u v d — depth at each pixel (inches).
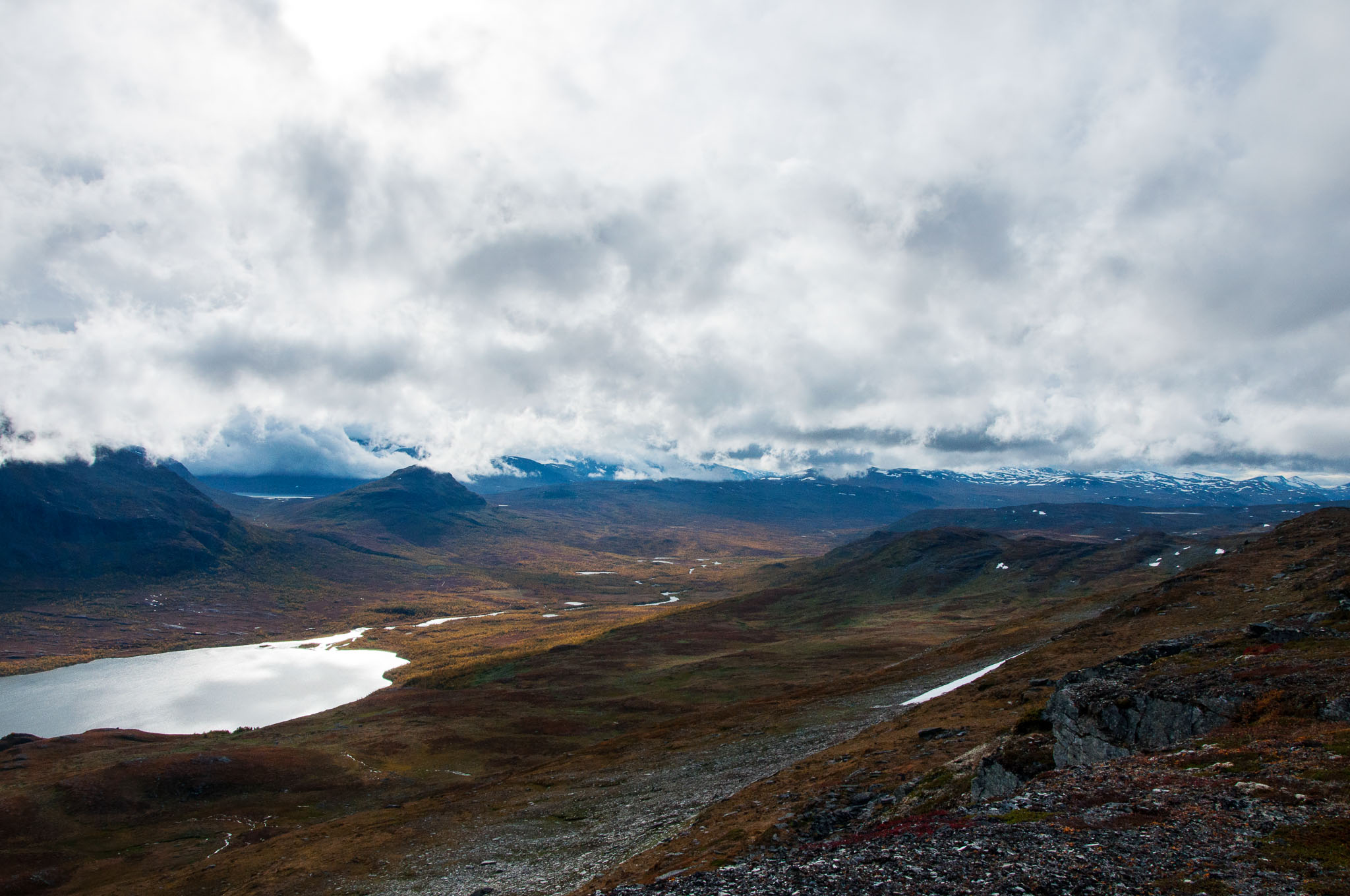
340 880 2618.1
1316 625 1784.0
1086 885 754.8
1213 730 1251.8
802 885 885.2
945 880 818.8
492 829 2883.9
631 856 1939.0
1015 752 1519.4
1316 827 786.8
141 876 3334.2
